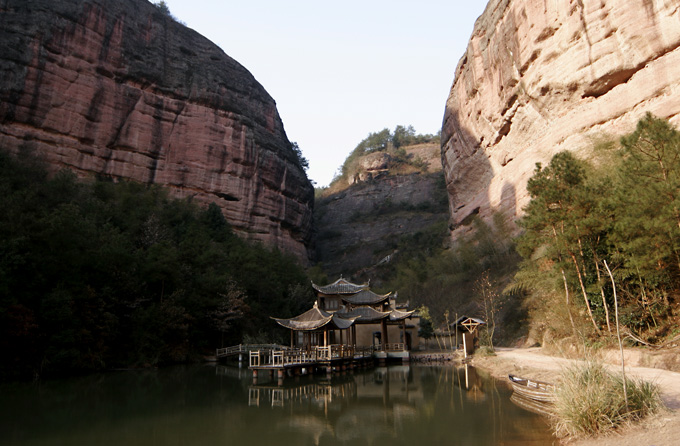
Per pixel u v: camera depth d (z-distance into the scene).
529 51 42.06
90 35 54.72
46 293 25.34
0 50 47.09
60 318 24.66
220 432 12.89
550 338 26.72
